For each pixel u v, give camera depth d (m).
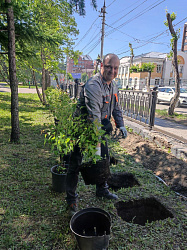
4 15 5.58
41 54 9.84
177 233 2.21
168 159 3.88
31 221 2.39
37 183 3.28
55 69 11.48
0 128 6.70
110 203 2.73
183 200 2.84
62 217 2.46
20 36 5.63
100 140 2.02
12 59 4.88
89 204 2.71
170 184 3.27
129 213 2.82
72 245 2.03
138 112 6.55
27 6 5.37
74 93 13.83
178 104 14.73
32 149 4.85
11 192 3.00
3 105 12.54
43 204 2.72
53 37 5.98
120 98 8.09
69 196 2.45
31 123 7.63
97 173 2.15
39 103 14.33
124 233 2.19
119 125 2.66
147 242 2.08
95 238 1.66
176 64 10.14
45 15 9.27
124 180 3.62
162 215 2.72
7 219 2.40
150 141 5.08
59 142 1.99
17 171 3.68
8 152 4.58
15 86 5.07
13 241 2.09
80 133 2.13
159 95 16.14
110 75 2.17
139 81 40.78
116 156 4.48
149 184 3.26
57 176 2.91
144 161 4.18
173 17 9.48
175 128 7.57
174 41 9.77
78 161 2.38
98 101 2.17
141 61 40.62
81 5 4.61
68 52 11.34
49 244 2.07
